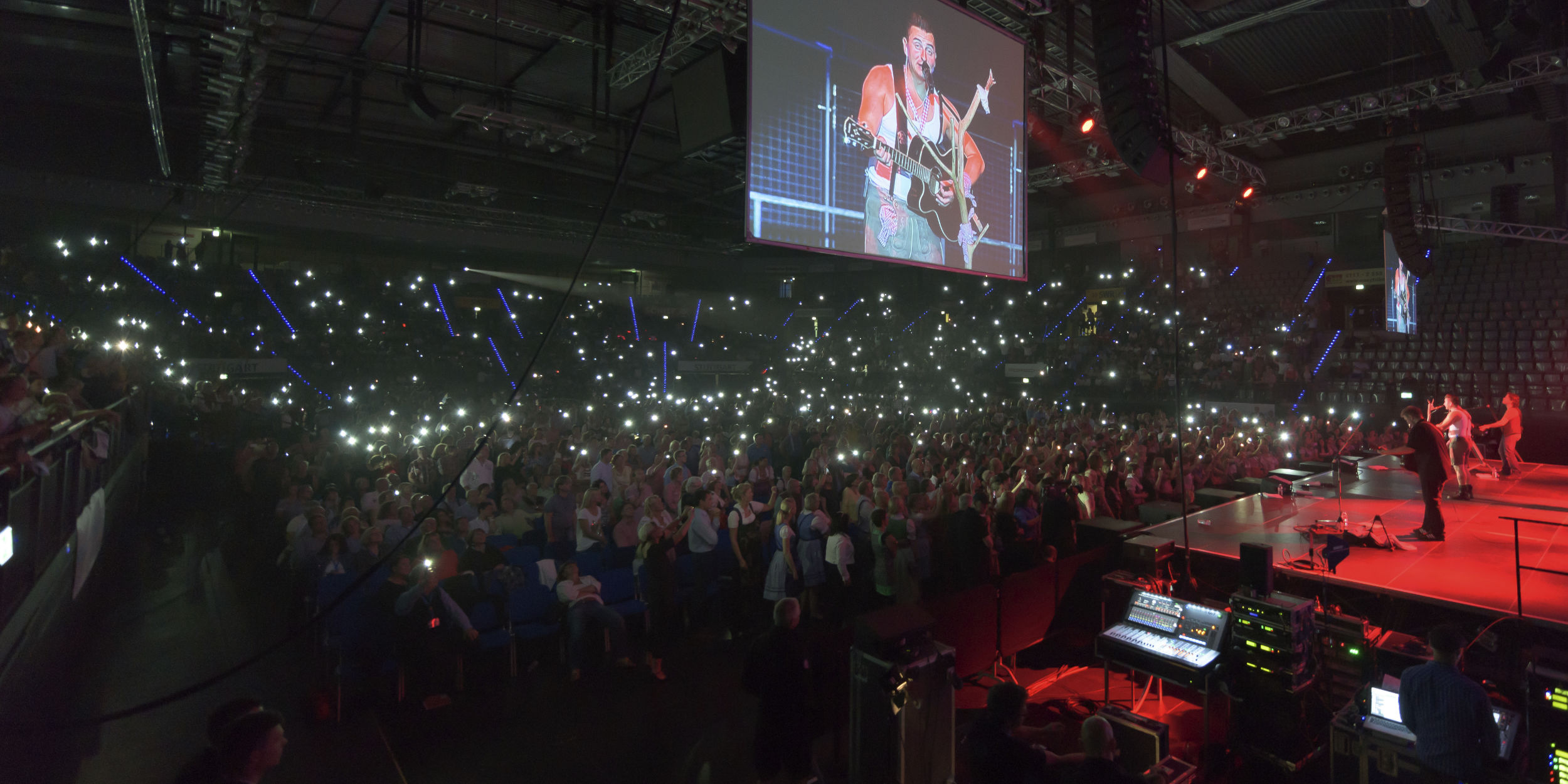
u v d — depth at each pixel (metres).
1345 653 5.55
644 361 26.42
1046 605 7.52
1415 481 11.97
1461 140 21.70
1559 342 18.73
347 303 22.33
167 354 16.67
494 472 10.38
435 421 15.20
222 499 11.58
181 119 15.85
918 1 7.98
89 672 5.80
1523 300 19.95
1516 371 18.98
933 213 8.02
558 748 5.52
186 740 5.00
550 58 14.47
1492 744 4.01
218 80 10.66
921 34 7.98
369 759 5.12
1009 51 9.00
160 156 14.76
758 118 6.52
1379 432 18.98
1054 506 8.83
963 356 27.89
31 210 17.47
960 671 6.65
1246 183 23.30
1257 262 26.25
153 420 13.01
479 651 6.28
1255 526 8.70
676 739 5.70
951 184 8.23
